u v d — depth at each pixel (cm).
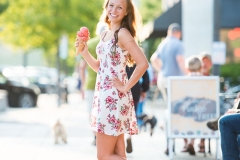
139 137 1526
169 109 1100
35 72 4578
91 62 766
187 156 1170
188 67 1155
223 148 743
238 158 741
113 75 710
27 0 3244
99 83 722
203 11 2459
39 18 3172
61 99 3466
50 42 3316
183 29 2466
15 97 2939
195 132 1101
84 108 2988
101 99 712
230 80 2764
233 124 739
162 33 2586
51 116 2330
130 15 723
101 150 716
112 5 717
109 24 757
